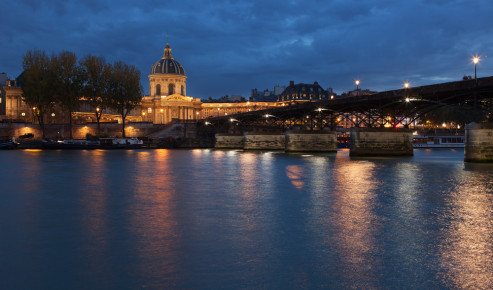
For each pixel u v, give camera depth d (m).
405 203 23.86
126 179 35.94
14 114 143.50
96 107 100.69
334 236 16.55
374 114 58.81
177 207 22.66
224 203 23.94
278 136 95.31
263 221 19.23
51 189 29.64
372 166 47.97
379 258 13.86
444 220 19.41
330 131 77.69
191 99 198.38
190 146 118.44
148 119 194.50
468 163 46.19
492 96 43.53
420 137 113.50
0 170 43.47
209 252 14.48
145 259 13.73
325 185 31.81
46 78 90.31
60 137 104.56
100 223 18.80
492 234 16.91
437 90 44.97
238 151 92.94
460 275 12.38
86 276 12.26
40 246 15.21
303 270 12.77
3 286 11.54
